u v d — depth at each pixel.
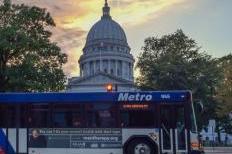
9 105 24.78
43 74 46.81
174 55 88.44
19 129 24.56
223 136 118.62
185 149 23.20
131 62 176.00
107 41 173.50
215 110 84.62
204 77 84.81
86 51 176.75
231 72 73.62
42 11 48.88
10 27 45.22
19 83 45.22
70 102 24.30
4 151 24.50
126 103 23.88
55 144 24.22
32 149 24.36
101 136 23.88
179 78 83.38
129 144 23.66
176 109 23.53
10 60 46.94
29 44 46.16
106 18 180.38
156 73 86.12
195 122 23.52
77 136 24.06
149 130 23.53
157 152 23.34
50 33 49.53
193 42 94.38
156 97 23.70
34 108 24.62
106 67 171.00
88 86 143.62
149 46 97.00
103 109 24.02
